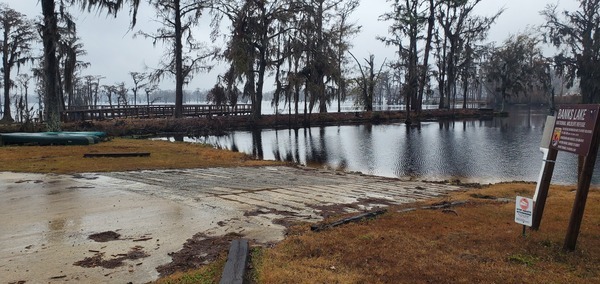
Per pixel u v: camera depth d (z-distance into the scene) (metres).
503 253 5.02
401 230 6.07
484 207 7.75
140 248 5.41
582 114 5.10
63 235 5.92
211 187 9.89
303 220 6.93
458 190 11.09
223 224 6.59
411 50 48.47
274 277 4.20
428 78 54.25
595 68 45.38
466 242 5.47
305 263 4.70
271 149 24.17
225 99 41.34
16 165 12.70
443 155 20.66
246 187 10.06
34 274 4.52
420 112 49.59
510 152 21.36
